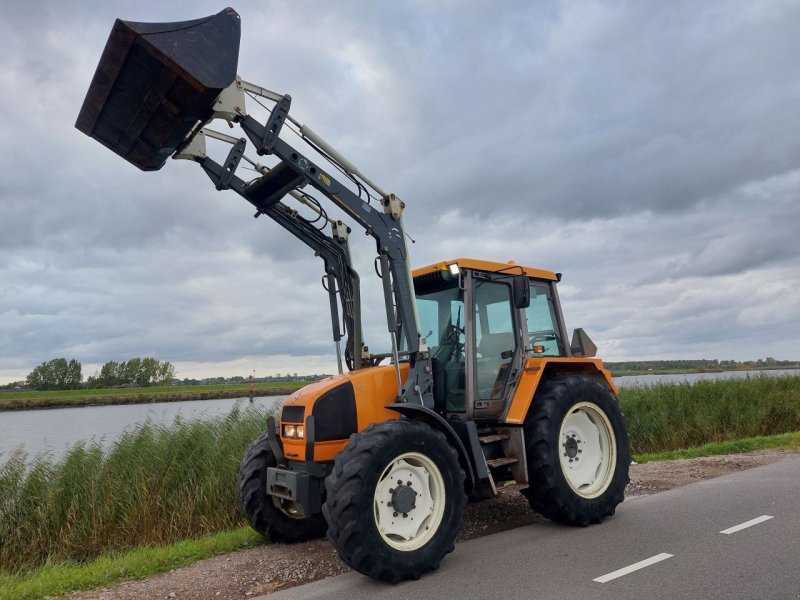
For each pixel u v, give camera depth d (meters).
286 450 5.11
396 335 5.66
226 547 5.53
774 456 8.96
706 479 7.50
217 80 4.36
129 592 4.43
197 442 8.05
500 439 5.61
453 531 4.57
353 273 5.82
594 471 5.89
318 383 5.27
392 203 5.31
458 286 5.76
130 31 4.10
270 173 5.27
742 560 4.28
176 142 4.95
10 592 4.57
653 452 11.58
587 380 5.97
